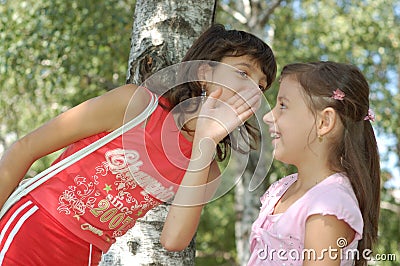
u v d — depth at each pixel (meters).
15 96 8.73
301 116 2.37
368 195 2.34
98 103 2.34
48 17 7.71
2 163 2.35
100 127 2.36
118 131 2.35
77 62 7.83
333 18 8.98
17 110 9.09
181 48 3.12
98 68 8.04
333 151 2.37
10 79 8.12
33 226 2.36
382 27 8.88
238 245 8.39
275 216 2.38
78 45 7.75
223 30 2.46
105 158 2.36
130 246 2.98
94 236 2.43
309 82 2.36
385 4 9.02
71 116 2.34
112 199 2.39
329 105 2.35
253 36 2.45
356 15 8.85
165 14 3.13
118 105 2.35
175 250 2.41
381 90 8.95
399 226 10.66
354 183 2.34
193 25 3.16
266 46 2.43
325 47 8.78
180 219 2.38
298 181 2.42
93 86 8.20
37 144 2.34
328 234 2.19
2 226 2.38
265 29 8.95
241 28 8.94
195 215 2.39
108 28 7.80
